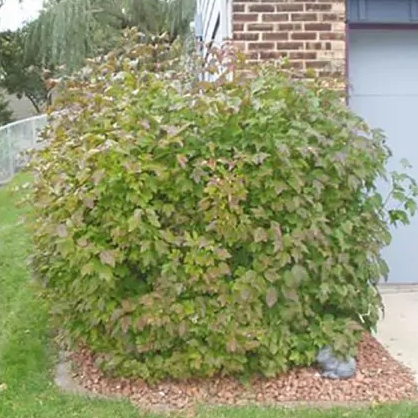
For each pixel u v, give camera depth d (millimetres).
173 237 3834
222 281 3883
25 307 5539
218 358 3900
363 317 4355
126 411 3695
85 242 3789
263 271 3881
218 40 7035
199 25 12117
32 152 4723
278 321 3988
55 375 4289
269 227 3951
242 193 3811
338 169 3977
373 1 6191
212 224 3830
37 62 25453
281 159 3850
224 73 4277
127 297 3936
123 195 3809
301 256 3926
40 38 21766
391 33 6395
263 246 3912
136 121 3936
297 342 4070
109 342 4051
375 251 4176
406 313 5609
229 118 3973
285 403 3818
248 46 5883
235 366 3936
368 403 3789
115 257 3758
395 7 6211
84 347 4551
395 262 6543
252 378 4059
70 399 3881
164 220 3926
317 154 3957
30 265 4648
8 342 4801
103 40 20094
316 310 4184
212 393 3953
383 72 6434
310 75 4484
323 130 4117
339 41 5922
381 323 5332
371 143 4215
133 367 3980
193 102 3986
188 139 3889
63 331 4398
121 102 4062
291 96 4160
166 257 3854
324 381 4039
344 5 5938
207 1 9938
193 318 3840
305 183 3996
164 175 3820
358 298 4242
